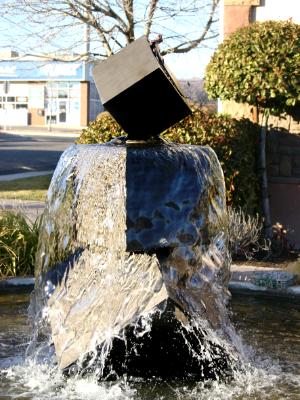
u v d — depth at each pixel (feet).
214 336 15.16
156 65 15.67
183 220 16.20
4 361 16.70
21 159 84.84
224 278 17.11
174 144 17.52
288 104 29.89
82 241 17.06
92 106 179.11
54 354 16.47
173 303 14.55
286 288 22.71
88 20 48.14
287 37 30.04
